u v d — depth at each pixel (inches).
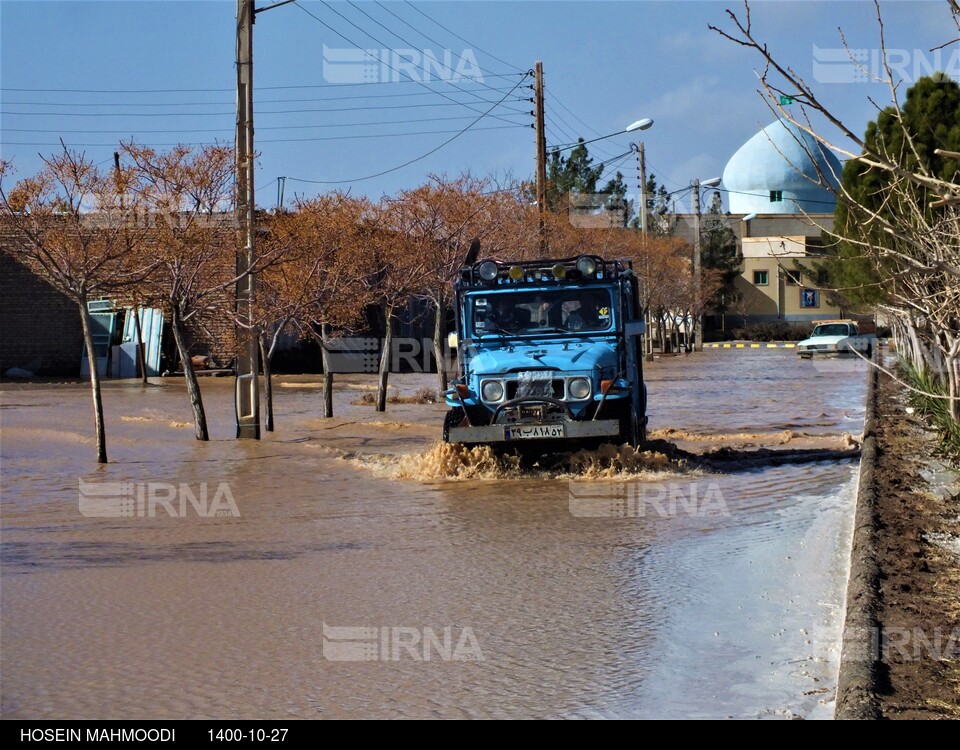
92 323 1690.5
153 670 236.5
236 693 222.4
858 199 719.1
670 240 2496.3
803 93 177.8
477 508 448.1
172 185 641.6
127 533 399.2
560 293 555.2
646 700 217.9
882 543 343.0
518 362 525.0
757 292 3043.8
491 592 306.2
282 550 366.6
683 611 285.1
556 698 219.3
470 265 569.0
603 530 398.6
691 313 2529.5
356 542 380.5
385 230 985.5
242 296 728.3
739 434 748.0
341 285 873.5
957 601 273.1
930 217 355.3
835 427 797.9
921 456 563.2
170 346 1667.1
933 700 203.9
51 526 413.7
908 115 726.5
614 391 527.2
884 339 2423.7
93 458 630.5
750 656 246.2
